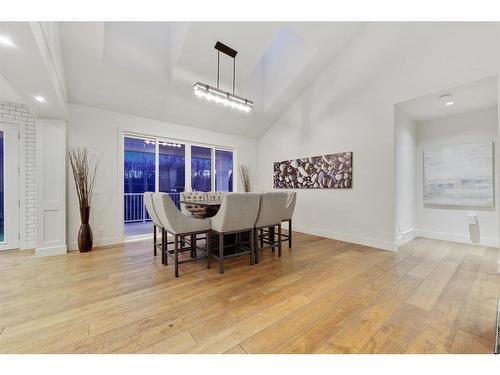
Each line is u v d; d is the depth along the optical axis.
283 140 5.31
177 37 3.34
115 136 3.86
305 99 4.78
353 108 3.92
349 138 3.99
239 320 1.63
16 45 1.65
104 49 3.12
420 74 3.14
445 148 3.90
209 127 5.03
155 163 4.41
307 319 1.65
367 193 3.72
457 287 2.15
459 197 3.75
